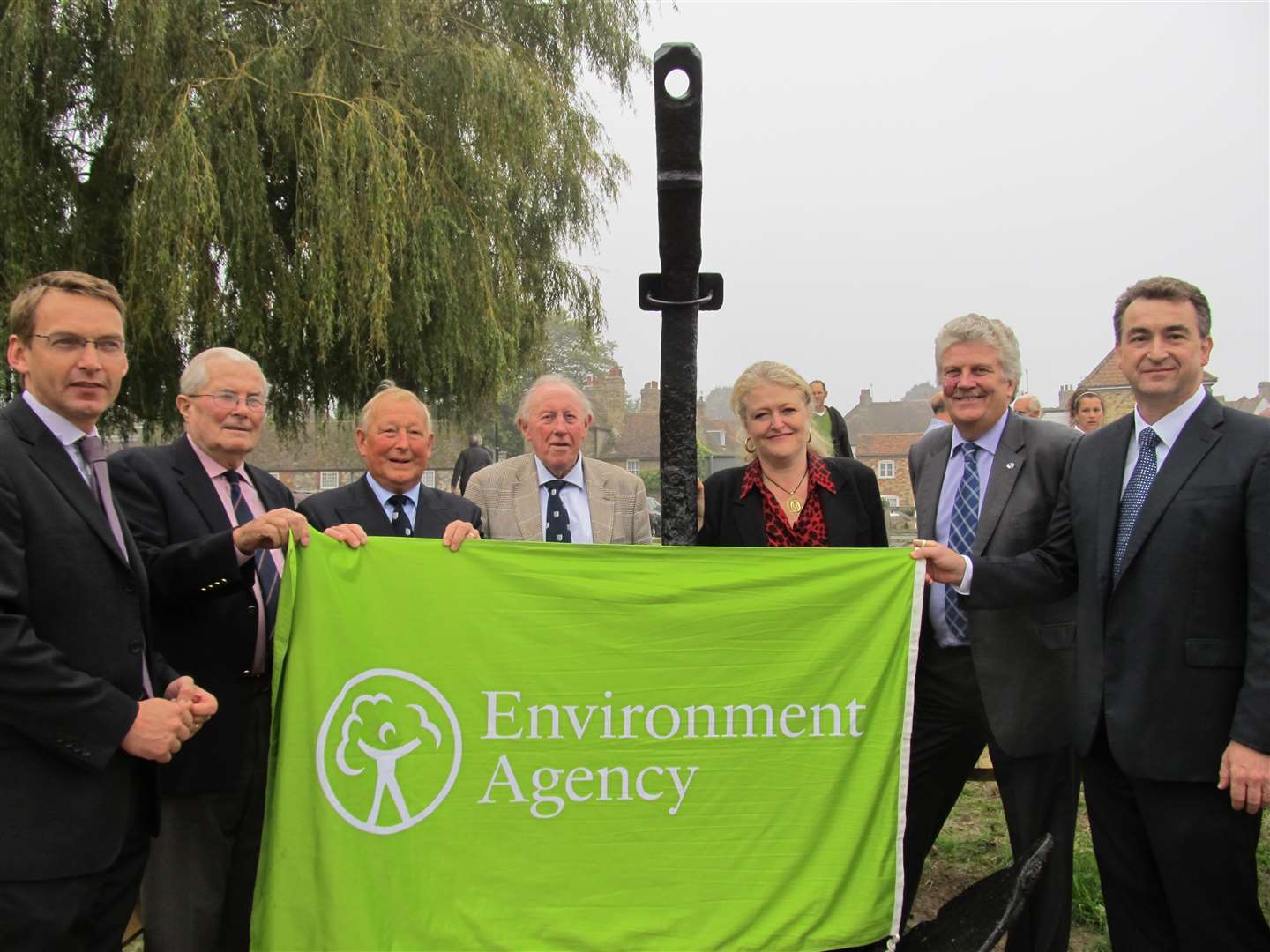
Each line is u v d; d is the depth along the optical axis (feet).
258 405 10.32
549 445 11.71
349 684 8.77
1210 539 8.63
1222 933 8.84
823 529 10.62
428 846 8.72
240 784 9.68
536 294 43.80
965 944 7.91
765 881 8.96
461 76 37.40
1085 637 9.53
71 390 7.49
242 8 36.11
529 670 8.99
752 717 9.18
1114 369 87.92
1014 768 10.48
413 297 35.14
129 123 32.68
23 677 6.77
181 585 8.89
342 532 8.93
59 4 31.04
